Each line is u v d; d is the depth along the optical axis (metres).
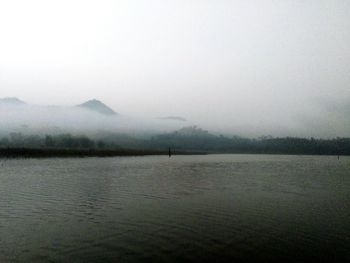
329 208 37.72
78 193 46.53
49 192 47.09
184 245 23.88
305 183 64.88
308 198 44.91
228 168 109.31
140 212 34.22
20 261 20.48
